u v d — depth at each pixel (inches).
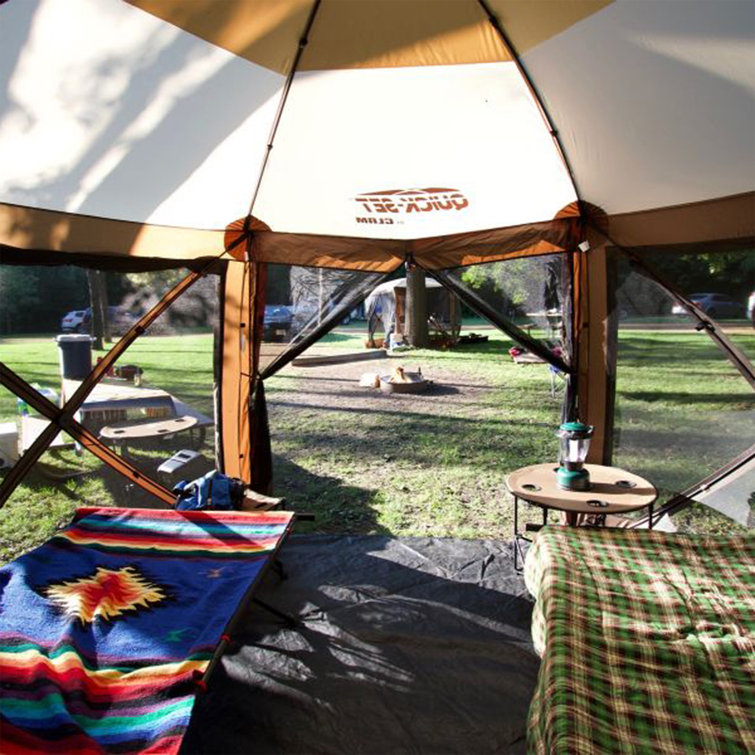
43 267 175.2
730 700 101.8
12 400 351.3
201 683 102.5
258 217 202.4
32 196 161.5
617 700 100.5
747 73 124.0
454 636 151.6
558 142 163.2
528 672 138.8
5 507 235.6
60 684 100.0
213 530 162.7
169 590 132.6
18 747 86.4
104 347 191.6
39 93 127.4
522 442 329.7
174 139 151.1
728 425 194.1
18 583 133.3
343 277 221.0
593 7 117.0
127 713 95.5
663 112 142.6
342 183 183.6
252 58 132.0
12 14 109.0
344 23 124.1
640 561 148.2
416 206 198.4
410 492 254.7
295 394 467.8
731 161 155.1
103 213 178.2
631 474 185.9
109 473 232.8
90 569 141.6
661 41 121.6
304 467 288.7
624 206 190.9
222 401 220.5
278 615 155.7
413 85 143.3
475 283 217.0
